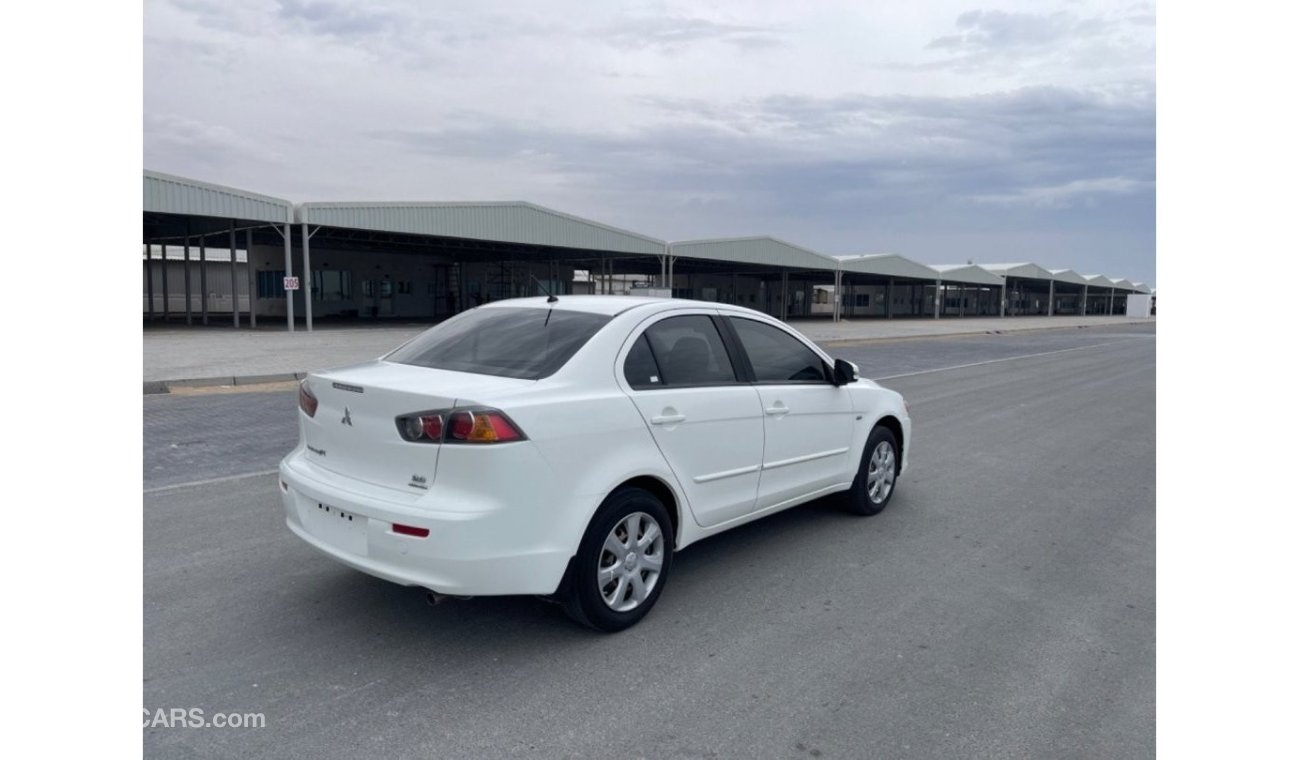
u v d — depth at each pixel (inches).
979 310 3248.0
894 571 196.7
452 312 1859.0
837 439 222.8
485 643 153.2
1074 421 449.1
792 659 149.3
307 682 136.9
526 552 141.3
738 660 148.4
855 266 2003.0
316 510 154.9
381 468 147.4
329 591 175.3
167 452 316.2
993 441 381.7
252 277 1221.7
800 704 133.3
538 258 1851.6
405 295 1792.6
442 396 140.8
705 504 178.9
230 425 380.8
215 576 182.1
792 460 205.2
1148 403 531.8
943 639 158.9
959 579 192.1
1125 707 133.9
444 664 144.5
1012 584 189.3
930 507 257.6
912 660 149.6
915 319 2512.3
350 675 139.6
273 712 127.3
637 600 162.6
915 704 134.2
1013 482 295.3
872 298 2861.7
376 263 1738.4
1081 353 1090.7
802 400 206.7
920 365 843.4
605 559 157.2
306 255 1092.5
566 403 148.5
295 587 177.0
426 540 136.1
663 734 123.6
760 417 191.8
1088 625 166.4
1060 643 157.6
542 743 120.5
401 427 143.3
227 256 2018.9
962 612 172.4
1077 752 121.3
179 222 1218.0
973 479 299.6
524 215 1309.1
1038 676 144.3
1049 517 247.6
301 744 118.7
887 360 908.6
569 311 176.4
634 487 162.6
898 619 168.1
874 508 244.2
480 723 125.6
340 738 120.6
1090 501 267.7
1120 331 1985.7
